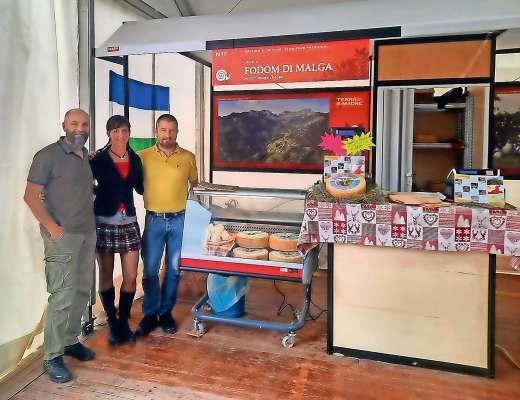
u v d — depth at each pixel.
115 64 3.58
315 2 3.97
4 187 2.54
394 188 3.73
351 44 2.89
